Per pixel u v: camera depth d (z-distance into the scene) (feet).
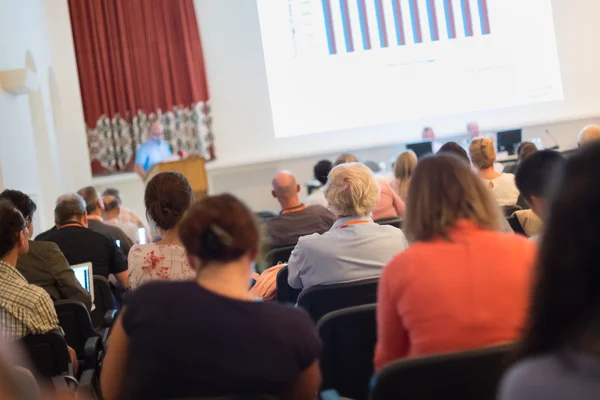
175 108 32.99
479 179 6.05
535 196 8.77
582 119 33.58
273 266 11.16
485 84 33.65
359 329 6.66
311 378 5.12
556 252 2.94
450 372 4.67
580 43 33.83
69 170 31.89
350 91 33.47
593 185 2.87
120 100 32.60
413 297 5.62
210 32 33.22
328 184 9.29
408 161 15.61
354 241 8.80
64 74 32.01
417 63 33.47
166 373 4.82
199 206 5.22
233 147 33.42
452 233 5.82
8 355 3.27
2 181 21.13
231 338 4.83
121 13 32.45
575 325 2.94
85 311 9.58
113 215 18.61
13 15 25.20
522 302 5.54
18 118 24.47
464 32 33.58
